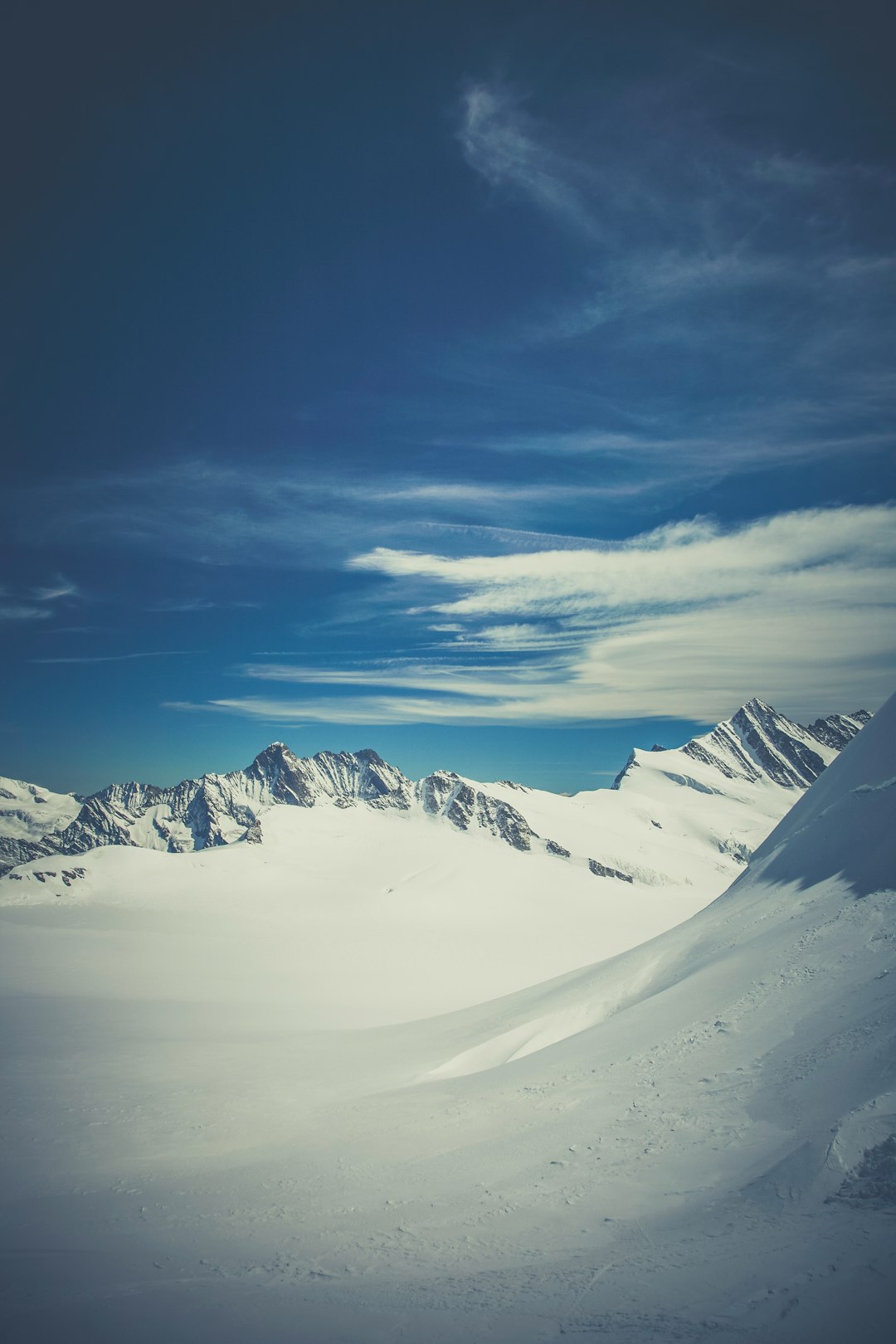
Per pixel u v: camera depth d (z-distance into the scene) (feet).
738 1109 47.44
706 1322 24.88
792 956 67.41
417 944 355.36
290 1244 42.98
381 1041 135.54
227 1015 200.13
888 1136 34.50
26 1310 34.68
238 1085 106.32
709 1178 40.27
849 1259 26.89
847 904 71.26
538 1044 91.20
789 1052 51.70
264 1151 70.23
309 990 265.95
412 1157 58.03
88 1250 46.01
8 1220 56.75
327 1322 29.73
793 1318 23.85
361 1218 46.21
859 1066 44.42
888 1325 22.07
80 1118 91.71
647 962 99.71
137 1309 33.50
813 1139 38.78
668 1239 33.99
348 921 391.65
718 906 111.96
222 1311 32.40
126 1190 62.80
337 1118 79.00
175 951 315.37
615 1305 27.68
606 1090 59.57
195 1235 47.26
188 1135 81.76
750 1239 31.45
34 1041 151.84
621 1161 46.19
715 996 69.15
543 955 352.49
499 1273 33.78
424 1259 37.29
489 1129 60.13
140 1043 149.69
